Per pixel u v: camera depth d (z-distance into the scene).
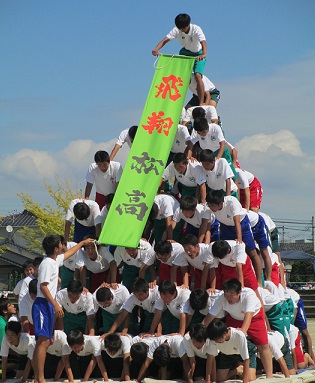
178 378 12.15
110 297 12.30
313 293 38.44
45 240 11.69
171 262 12.62
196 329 11.12
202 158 13.20
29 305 12.65
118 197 13.28
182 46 15.57
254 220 13.77
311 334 23.95
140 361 11.83
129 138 14.50
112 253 14.45
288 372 11.84
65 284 13.46
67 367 11.93
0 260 45.12
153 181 13.51
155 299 12.29
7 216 52.62
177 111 14.25
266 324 12.34
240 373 11.90
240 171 14.60
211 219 13.09
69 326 12.78
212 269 12.29
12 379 12.61
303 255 44.66
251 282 12.34
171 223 13.31
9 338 12.30
